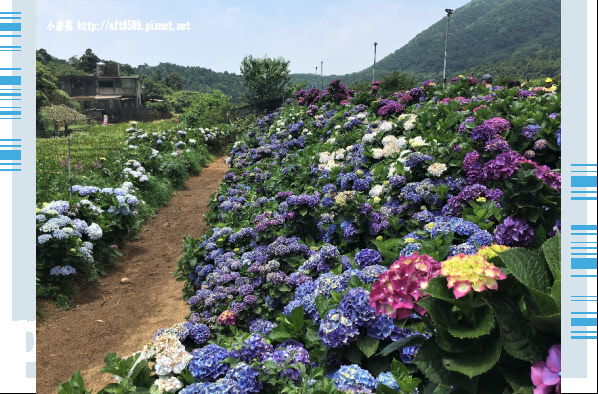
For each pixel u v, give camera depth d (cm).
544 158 462
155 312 517
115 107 5062
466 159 453
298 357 238
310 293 318
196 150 1592
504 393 142
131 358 278
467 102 693
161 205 1009
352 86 2273
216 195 877
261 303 395
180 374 264
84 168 1063
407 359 231
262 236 501
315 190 625
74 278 571
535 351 136
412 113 786
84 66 6881
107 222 686
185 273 530
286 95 2539
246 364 236
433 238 354
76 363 412
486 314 143
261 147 1062
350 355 244
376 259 339
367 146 649
